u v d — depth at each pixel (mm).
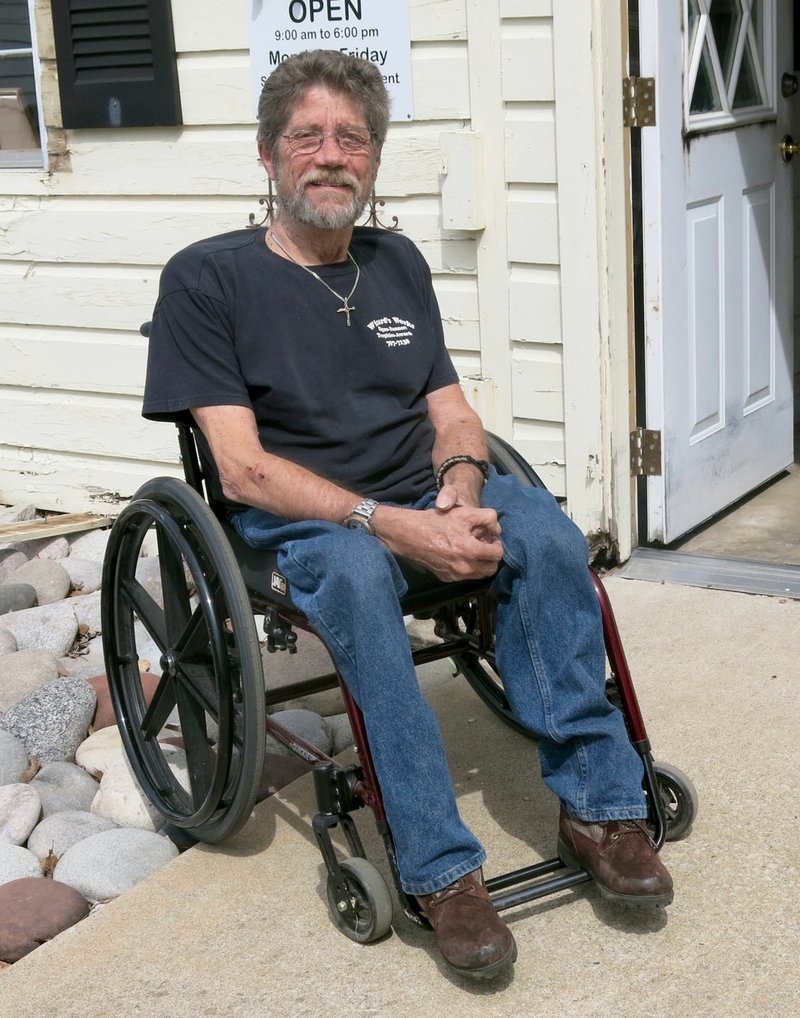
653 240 3652
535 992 2018
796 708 2883
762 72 4113
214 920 2287
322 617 2113
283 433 2420
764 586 3596
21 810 2758
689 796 2332
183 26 4090
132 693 2818
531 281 3717
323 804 2184
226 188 4203
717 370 4047
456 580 2166
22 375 4840
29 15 4422
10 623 3875
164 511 2383
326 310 2414
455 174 3678
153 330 2393
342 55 2385
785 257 4395
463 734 2912
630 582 3732
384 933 2162
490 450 2629
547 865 2186
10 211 4645
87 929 2283
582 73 3443
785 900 2191
